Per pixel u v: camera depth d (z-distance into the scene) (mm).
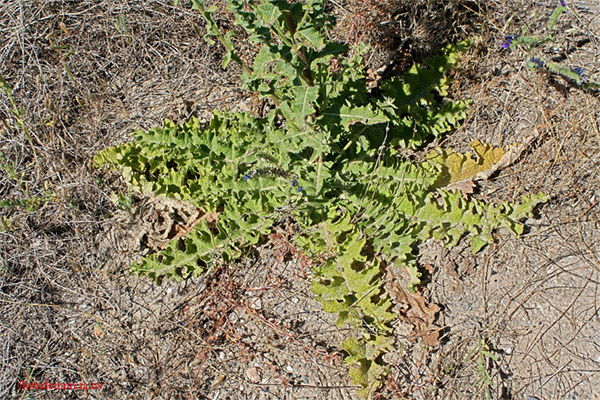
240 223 909
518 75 1025
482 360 833
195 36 1140
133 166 987
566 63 1041
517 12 1072
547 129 979
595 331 853
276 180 920
